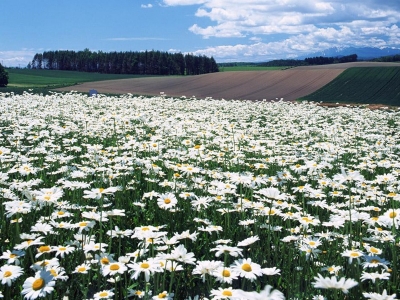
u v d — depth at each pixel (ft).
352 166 32.30
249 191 21.67
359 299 11.56
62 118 55.21
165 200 16.01
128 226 18.19
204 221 16.52
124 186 22.95
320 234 15.48
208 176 25.53
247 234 16.15
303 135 49.60
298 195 23.25
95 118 52.16
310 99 166.09
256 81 222.69
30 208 15.30
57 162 27.22
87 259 12.54
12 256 11.87
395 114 86.43
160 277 12.21
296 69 247.91
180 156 30.55
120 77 380.17
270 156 33.47
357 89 186.19
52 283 9.43
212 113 74.59
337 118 71.46
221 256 14.83
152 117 54.70
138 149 31.99
